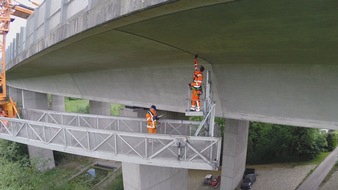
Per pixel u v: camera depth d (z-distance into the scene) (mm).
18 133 12281
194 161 8328
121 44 7848
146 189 13758
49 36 8539
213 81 10430
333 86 7648
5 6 19828
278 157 28578
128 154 9219
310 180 22281
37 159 22312
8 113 17016
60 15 8234
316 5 3795
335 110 8062
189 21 5148
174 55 9172
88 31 6234
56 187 18719
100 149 9945
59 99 32062
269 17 4559
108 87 16125
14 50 16422
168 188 15242
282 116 9484
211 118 8367
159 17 4949
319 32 4969
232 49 7297
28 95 28578
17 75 22203
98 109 28234
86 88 18344
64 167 26562
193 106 8172
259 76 9055
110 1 5121
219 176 23281
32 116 19797
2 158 21062
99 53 9578
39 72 18703
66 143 10266
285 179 22812
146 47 8094
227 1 3938
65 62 12539
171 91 12352
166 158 8680
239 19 4848
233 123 19453
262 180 22750
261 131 28375
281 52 6910
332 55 6395
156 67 12000
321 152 30562
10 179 17781
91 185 22031
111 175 24031
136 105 14961
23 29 14156
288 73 8305
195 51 8148
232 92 10289
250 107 10203
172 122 11086
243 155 21797
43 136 12031
